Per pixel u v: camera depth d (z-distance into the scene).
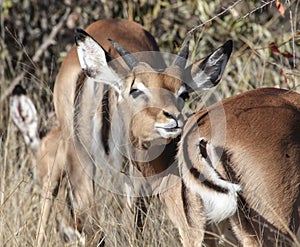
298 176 12.92
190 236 13.36
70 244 16.12
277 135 13.04
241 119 13.21
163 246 14.98
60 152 17.75
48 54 24.20
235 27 22.11
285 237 12.82
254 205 12.89
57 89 18.27
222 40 22.52
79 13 24.45
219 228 13.41
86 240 15.97
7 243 15.29
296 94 14.05
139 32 18.88
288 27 20.89
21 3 24.86
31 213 17.27
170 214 14.16
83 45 15.38
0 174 18.38
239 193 12.90
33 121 19.81
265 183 12.84
